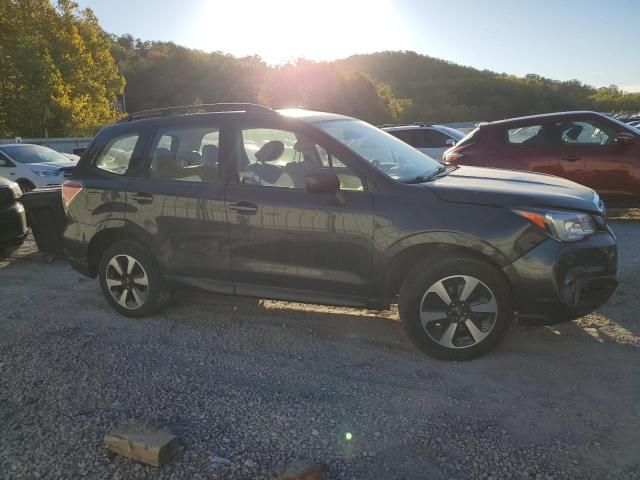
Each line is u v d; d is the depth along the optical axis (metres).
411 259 3.88
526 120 8.55
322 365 3.79
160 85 105.69
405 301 3.77
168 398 3.38
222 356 3.99
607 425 2.95
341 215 3.85
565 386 3.37
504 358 3.77
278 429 3.01
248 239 4.19
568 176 8.12
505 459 2.70
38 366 3.87
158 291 4.71
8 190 6.90
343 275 3.94
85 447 2.88
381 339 4.21
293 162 4.12
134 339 4.36
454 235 3.58
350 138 4.23
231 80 108.62
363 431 2.97
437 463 2.69
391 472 2.63
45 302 5.38
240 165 4.30
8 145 13.97
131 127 4.85
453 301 3.68
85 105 36.50
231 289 4.36
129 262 4.74
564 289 3.49
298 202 3.99
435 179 4.02
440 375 3.57
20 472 2.69
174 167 4.56
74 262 5.07
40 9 37.50
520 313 3.59
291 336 4.33
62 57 37.06
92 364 3.89
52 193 6.83
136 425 2.96
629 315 4.44
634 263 5.95
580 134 8.16
